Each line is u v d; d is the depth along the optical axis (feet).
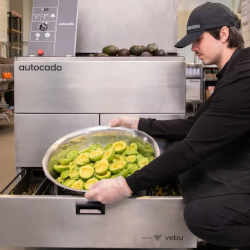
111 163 5.81
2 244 4.94
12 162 15.80
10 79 26.61
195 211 4.48
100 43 9.45
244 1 10.93
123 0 9.34
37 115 7.36
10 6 37.24
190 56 30.66
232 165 4.43
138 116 7.29
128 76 7.20
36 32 8.21
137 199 4.78
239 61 4.16
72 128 7.37
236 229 4.33
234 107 4.03
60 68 7.22
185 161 4.25
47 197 4.80
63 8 8.30
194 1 29.19
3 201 4.83
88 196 4.51
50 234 4.88
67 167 5.93
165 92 7.22
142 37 9.41
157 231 4.87
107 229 4.86
